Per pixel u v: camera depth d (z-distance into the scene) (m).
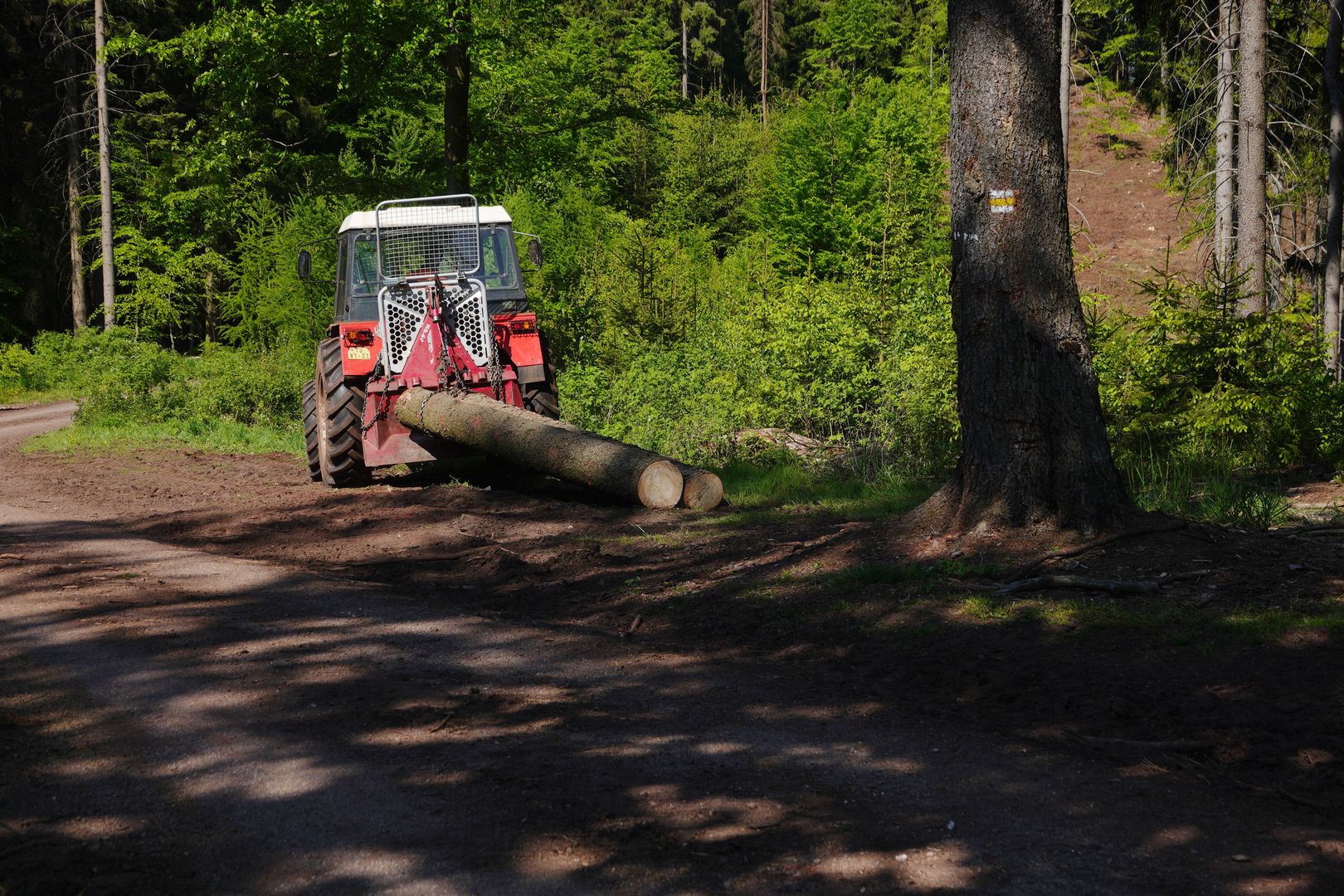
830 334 12.73
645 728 4.40
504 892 3.06
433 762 4.01
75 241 39.84
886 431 11.24
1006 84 6.45
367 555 8.10
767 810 3.59
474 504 9.91
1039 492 6.52
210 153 18.97
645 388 14.15
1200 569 5.89
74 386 33.06
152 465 14.10
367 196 18.94
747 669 5.20
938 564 6.29
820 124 32.62
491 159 19.69
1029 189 6.47
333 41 17.36
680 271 20.61
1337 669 4.54
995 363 6.57
